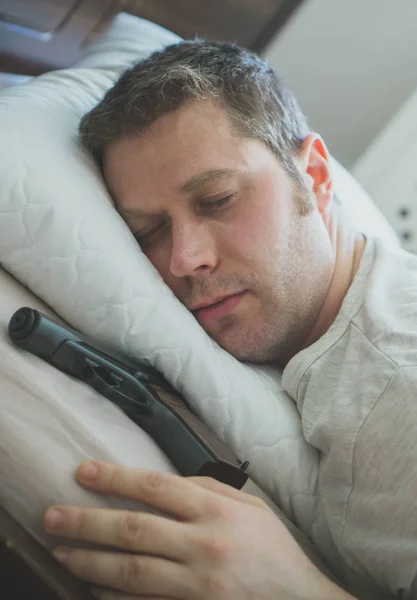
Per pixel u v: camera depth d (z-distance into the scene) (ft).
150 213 2.69
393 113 7.02
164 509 1.80
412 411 2.20
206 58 2.85
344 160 7.30
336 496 2.35
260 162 2.68
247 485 2.41
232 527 1.78
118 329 2.49
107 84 3.58
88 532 1.73
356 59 6.63
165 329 2.49
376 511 2.19
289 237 2.70
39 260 2.48
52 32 5.58
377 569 2.17
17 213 2.46
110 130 2.75
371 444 2.25
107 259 2.48
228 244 2.61
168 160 2.59
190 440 2.19
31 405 1.97
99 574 1.72
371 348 2.43
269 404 2.58
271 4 6.07
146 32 4.23
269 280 2.64
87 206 2.58
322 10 6.19
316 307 2.83
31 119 2.78
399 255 2.98
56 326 2.14
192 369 2.48
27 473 1.85
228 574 1.72
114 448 2.04
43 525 1.81
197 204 2.62
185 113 2.61
